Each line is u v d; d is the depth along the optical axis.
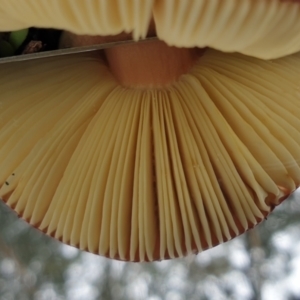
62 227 0.14
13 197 0.14
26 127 0.14
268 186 0.13
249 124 0.13
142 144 0.13
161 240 0.14
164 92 0.13
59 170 0.14
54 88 0.14
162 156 0.13
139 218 0.14
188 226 0.14
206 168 0.13
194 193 0.14
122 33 0.12
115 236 0.14
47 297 0.38
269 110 0.13
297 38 0.10
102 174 0.14
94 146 0.14
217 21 0.09
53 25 0.09
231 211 0.14
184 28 0.09
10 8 0.09
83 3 0.09
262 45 0.10
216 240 0.14
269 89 0.13
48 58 0.13
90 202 0.14
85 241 0.14
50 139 0.14
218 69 0.13
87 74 0.14
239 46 0.10
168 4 0.09
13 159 0.14
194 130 0.13
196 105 0.13
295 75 0.13
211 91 0.13
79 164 0.14
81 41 0.13
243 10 0.08
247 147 0.13
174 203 0.14
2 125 0.13
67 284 0.39
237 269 0.38
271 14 0.09
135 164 0.13
